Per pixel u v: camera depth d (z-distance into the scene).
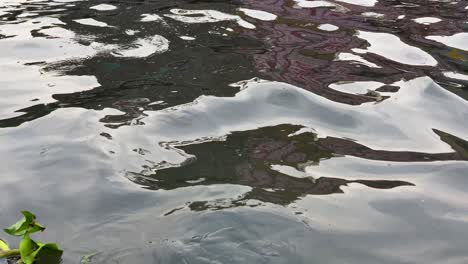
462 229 2.47
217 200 2.58
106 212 2.49
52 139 3.14
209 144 3.12
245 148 3.09
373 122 3.47
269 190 2.68
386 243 2.35
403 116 3.56
